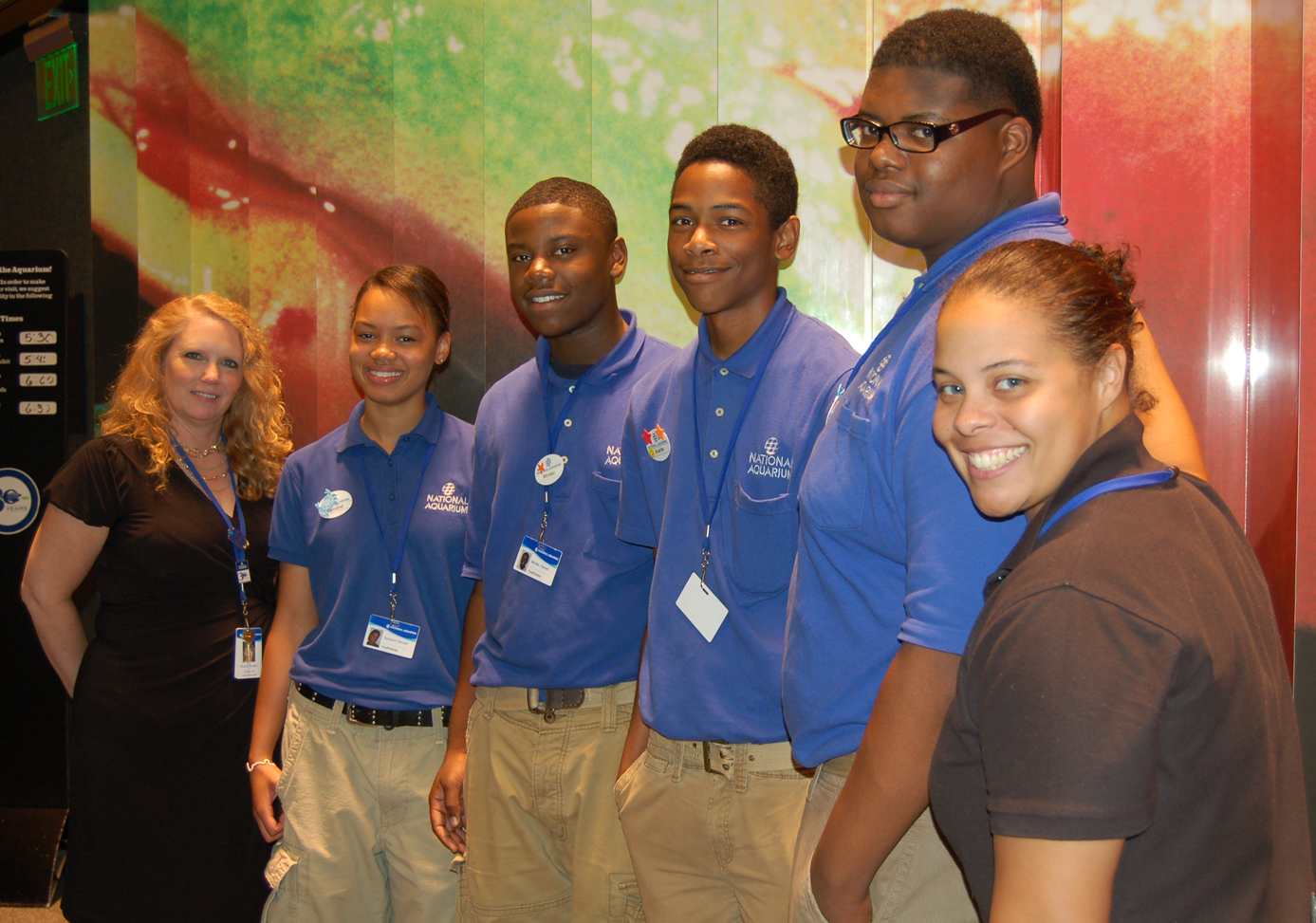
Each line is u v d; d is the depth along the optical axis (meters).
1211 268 2.19
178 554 2.12
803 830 1.22
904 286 2.45
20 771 2.96
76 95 3.10
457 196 2.70
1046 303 0.77
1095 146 2.24
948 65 1.09
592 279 1.90
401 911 2.04
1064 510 0.76
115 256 3.01
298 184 2.81
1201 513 0.76
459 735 2.02
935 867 1.09
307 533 2.15
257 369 2.33
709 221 1.56
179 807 2.09
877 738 1.00
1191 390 2.21
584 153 2.61
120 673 2.10
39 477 2.98
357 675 2.05
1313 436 1.95
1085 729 0.64
